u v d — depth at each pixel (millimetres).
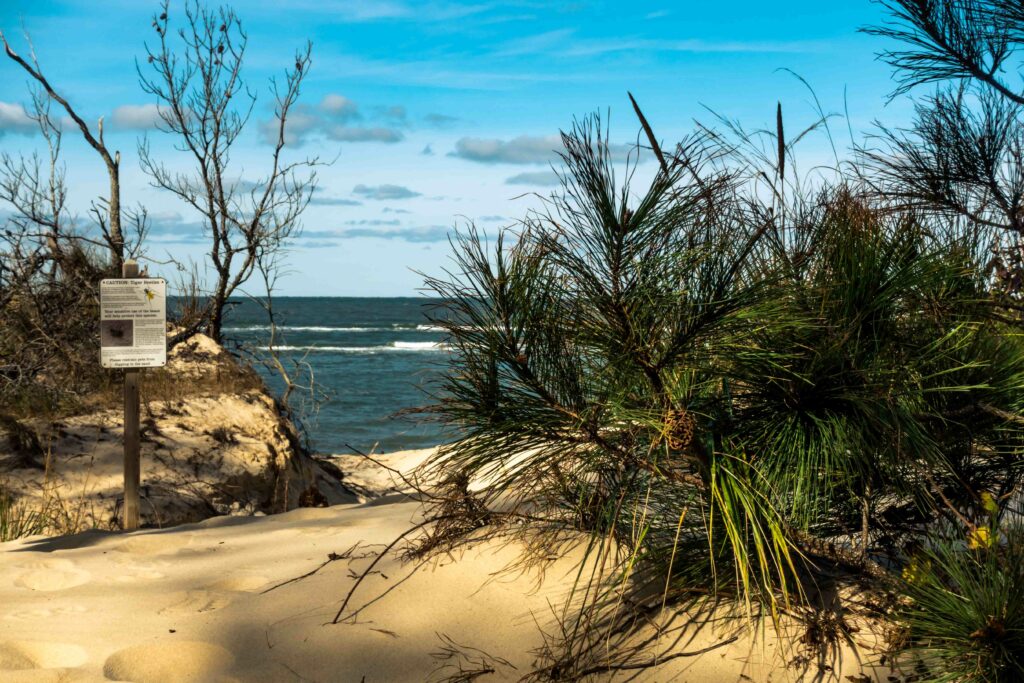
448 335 2707
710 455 2697
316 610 3160
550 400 2691
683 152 2389
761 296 2502
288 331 63500
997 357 2836
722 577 2801
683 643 2717
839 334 2582
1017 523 2652
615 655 2711
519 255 2551
